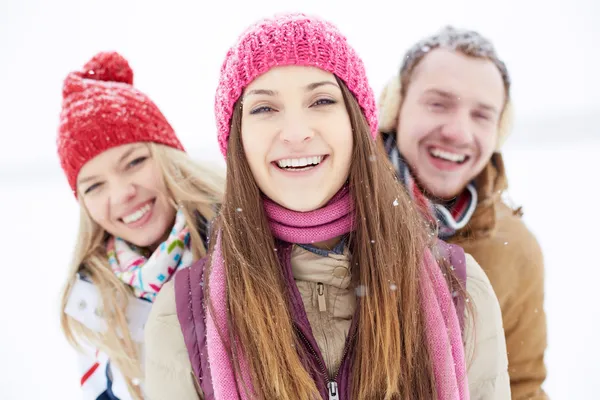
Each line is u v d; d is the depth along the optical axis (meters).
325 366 1.24
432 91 1.83
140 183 1.93
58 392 3.40
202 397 1.33
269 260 1.27
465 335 1.33
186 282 1.38
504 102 1.91
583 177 6.20
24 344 4.01
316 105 1.20
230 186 1.31
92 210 1.93
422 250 1.35
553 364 3.26
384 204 1.32
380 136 1.97
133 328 1.87
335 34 1.29
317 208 1.28
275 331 1.23
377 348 1.25
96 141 1.87
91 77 2.05
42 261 5.46
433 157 1.88
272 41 1.21
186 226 1.95
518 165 6.89
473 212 1.97
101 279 1.95
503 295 1.90
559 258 4.35
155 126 2.03
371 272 1.28
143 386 1.84
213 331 1.26
